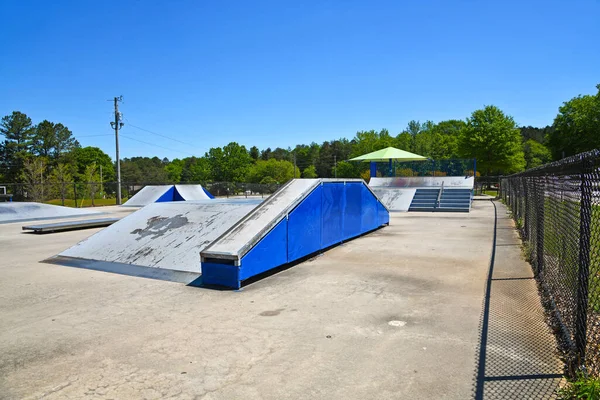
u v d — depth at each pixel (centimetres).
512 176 1359
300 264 708
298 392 285
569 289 387
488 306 462
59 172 4419
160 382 303
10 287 589
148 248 758
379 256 767
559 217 493
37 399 282
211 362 335
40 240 1095
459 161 2509
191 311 469
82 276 654
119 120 3284
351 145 10262
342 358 337
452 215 1566
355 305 477
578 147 4466
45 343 383
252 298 515
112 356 351
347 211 928
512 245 861
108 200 3728
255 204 893
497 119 3788
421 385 290
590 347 320
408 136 6931
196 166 8794
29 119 5722
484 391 279
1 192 3697
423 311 450
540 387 283
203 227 798
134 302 509
